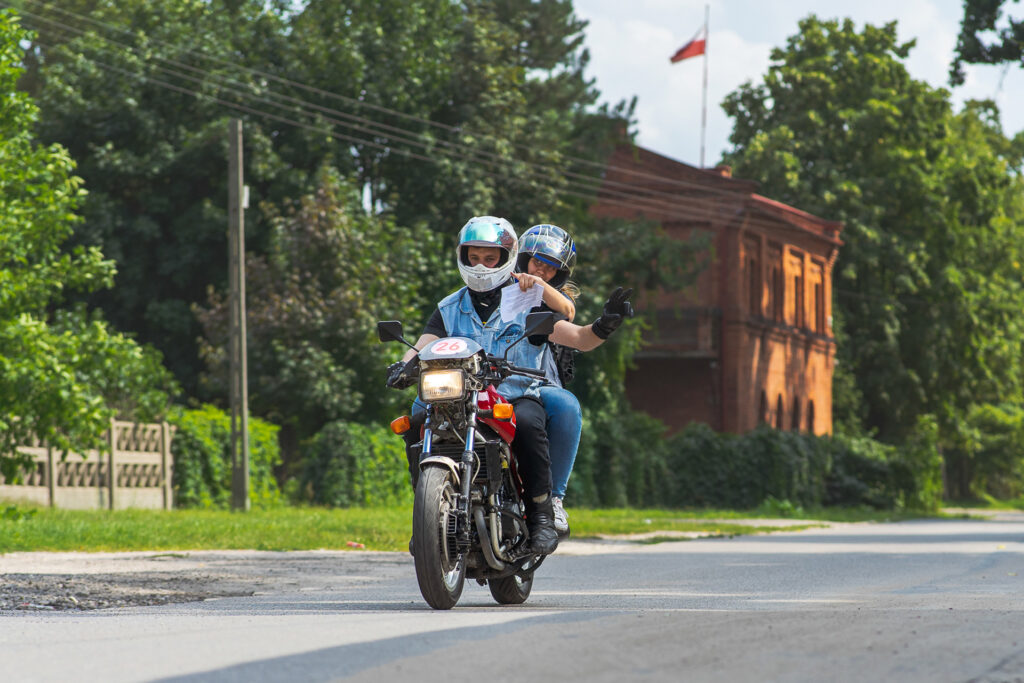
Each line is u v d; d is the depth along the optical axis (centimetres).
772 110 13525
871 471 10169
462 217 8269
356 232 7044
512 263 1603
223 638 1130
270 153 7931
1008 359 13138
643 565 2759
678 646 1006
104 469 5150
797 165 12419
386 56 8450
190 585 2114
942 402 12875
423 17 8775
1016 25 5719
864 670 891
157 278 8169
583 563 2838
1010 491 16838
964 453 14538
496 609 1491
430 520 1434
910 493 10156
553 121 9150
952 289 12581
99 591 1942
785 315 11569
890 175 12600
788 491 9275
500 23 9438
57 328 4922
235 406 5588
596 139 9612
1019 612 1362
